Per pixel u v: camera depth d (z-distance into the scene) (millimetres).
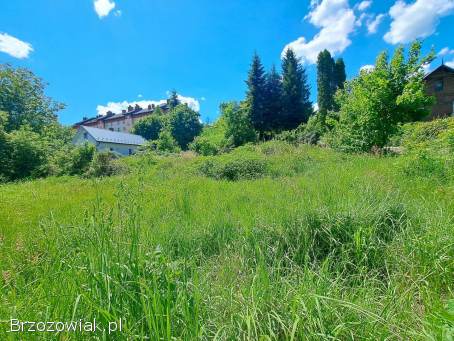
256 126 33031
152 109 75188
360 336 1396
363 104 11031
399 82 10891
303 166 8461
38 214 4238
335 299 1447
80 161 15070
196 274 1644
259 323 1388
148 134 52188
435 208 2926
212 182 7051
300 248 2547
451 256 2098
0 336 1233
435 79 23859
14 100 27297
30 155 15680
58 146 19188
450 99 23375
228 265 2170
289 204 3318
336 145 12258
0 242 2600
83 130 39594
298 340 1377
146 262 1630
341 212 2783
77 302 1261
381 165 6027
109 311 1300
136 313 1382
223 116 25172
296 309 1478
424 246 2205
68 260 1716
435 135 9133
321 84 41594
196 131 43344
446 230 2367
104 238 1672
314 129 18672
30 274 1973
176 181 7508
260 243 2547
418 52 10570
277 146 13148
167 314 1229
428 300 1725
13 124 26516
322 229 2652
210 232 3016
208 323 1482
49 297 1450
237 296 1639
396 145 12805
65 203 5371
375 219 2693
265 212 3279
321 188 3957
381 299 1734
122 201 2182
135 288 1467
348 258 2322
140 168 4094
